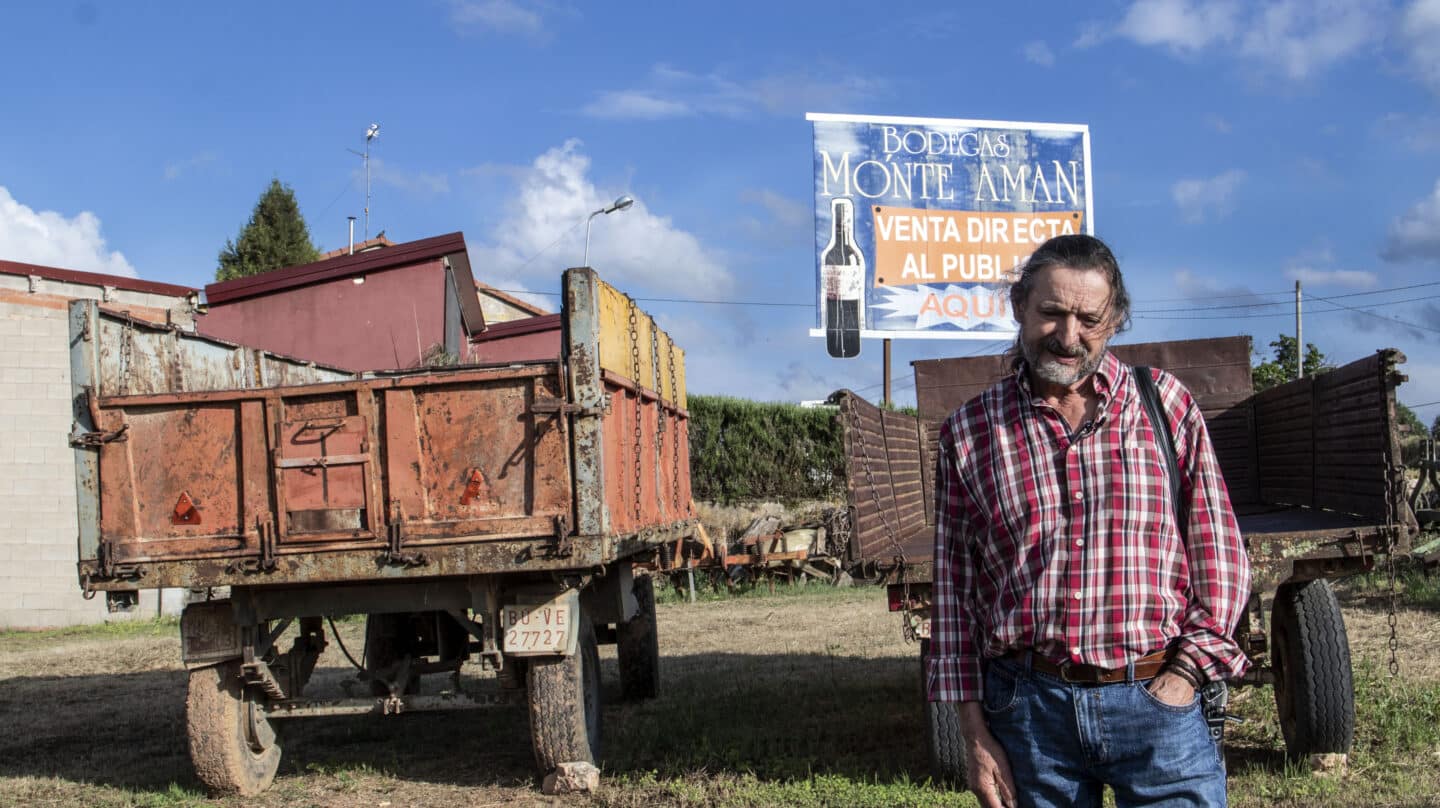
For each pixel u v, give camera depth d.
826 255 20.67
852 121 20.84
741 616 14.66
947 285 20.95
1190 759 2.44
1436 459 15.02
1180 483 2.55
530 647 5.92
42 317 16.95
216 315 17.88
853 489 5.54
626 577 6.99
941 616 2.72
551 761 6.07
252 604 6.14
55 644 14.66
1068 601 2.49
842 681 9.04
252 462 5.99
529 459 5.79
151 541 6.05
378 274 17.58
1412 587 12.50
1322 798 5.15
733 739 7.00
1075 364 2.51
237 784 6.18
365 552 5.85
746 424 21.17
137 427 6.12
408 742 7.68
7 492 16.70
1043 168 21.34
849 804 5.42
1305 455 7.03
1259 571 5.15
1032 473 2.57
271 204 55.00
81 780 6.82
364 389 5.89
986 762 2.62
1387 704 6.64
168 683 10.71
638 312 7.40
